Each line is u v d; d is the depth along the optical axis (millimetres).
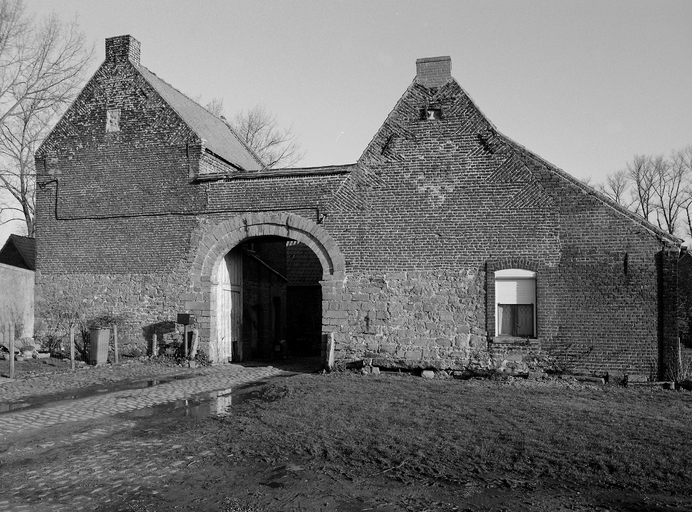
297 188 17516
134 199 18938
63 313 19234
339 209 17094
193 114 21922
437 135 16562
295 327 27812
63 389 13562
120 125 19250
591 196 15430
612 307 15102
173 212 18531
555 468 7547
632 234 15094
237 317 20375
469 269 16062
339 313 16859
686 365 14938
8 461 7984
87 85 19734
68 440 8992
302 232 17391
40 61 27078
